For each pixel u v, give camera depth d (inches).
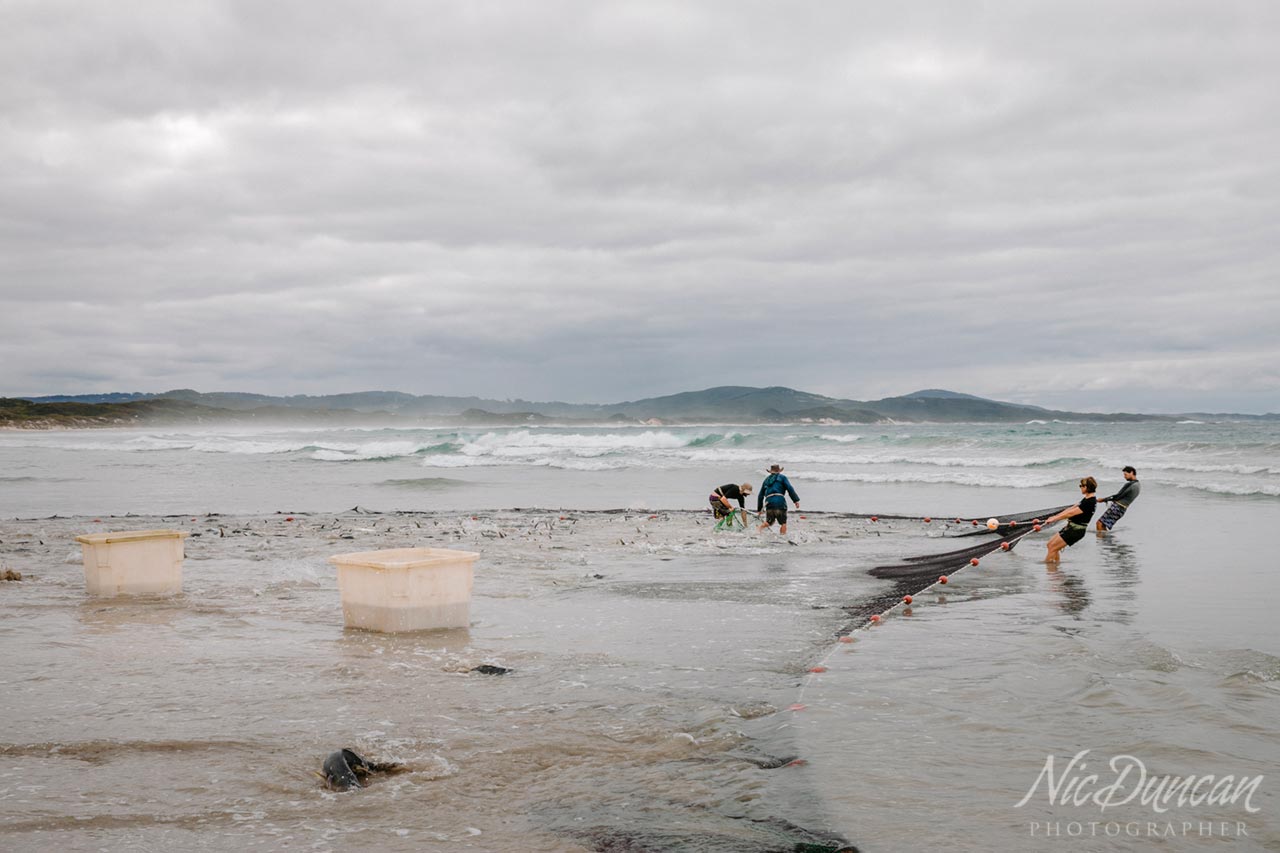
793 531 753.6
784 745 216.5
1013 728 224.4
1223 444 1428.4
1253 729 220.1
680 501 1114.1
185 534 453.4
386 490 1269.7
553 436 2434.8
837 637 342.0
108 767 207.2
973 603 408.2
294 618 387.2
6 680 282.4
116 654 318.3
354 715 245.4
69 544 664.4
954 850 158.6
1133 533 669.3
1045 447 1680.6
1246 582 444.8
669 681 279.4
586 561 578.2
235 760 211.5
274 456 2185.0
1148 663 284.8
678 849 161.6
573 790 191.6
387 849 163.9
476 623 377.1
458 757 212.5
